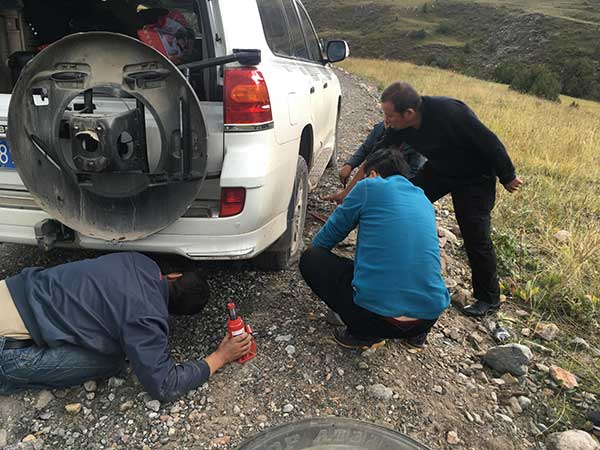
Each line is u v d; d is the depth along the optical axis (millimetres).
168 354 2354
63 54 2174
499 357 2779
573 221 4996
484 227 3102
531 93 36344
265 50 2805
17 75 3211
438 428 2354
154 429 2219
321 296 2738
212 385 2471
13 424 2242
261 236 2691
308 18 4812
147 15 3199
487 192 3084
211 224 2514
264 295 3230
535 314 3406
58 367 2279
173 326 2895
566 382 2709
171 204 2420
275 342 2795
